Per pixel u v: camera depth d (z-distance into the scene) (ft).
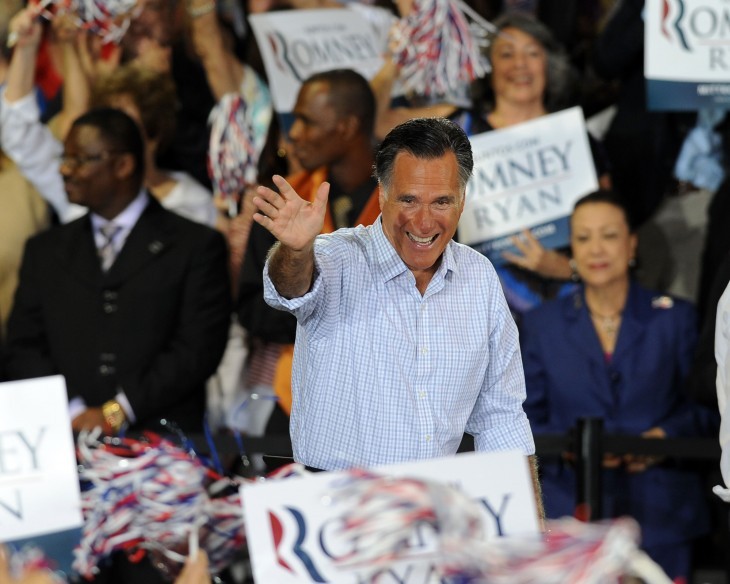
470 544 25.66
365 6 69.31
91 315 61.11
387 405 39.52
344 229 41.24
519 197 65.57
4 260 66.80
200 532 28.66
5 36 68.74
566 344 62.49
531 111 67.26
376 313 39.55
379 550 26.08
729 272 57.57
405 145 37.93
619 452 57.62
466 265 40.86
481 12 69.62
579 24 72.69
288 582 27.35
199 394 61.98
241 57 70.74
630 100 69.46
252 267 62.54
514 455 28.99
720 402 43.52
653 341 62.34
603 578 24.91
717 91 65.10
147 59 69.67
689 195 69.05
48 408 29.22
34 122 67.36
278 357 64.39
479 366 40.68
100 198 61.77
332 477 27.53
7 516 28.86
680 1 64.80
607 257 61.98
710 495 60.13
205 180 69.31
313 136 63.46
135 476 28.14
